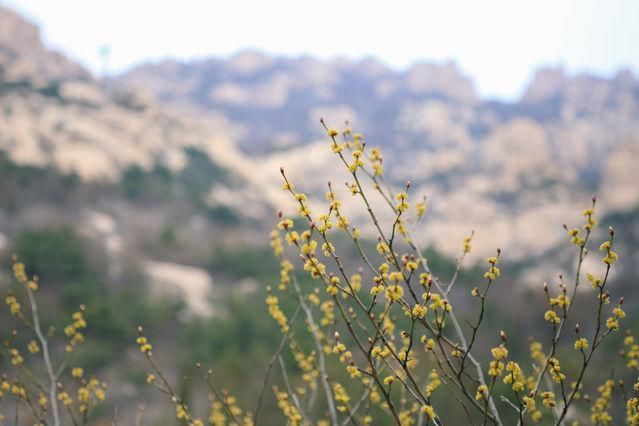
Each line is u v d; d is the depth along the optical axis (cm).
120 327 3111
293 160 13700
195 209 8444
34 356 1842
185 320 3975
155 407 2284
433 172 17012
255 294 3988
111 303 3594
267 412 1443
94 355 2675
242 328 2912
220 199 9625
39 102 10888
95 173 8612
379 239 271
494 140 18538
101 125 10712
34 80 11969
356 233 268
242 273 5331
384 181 349
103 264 4800
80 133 9806
